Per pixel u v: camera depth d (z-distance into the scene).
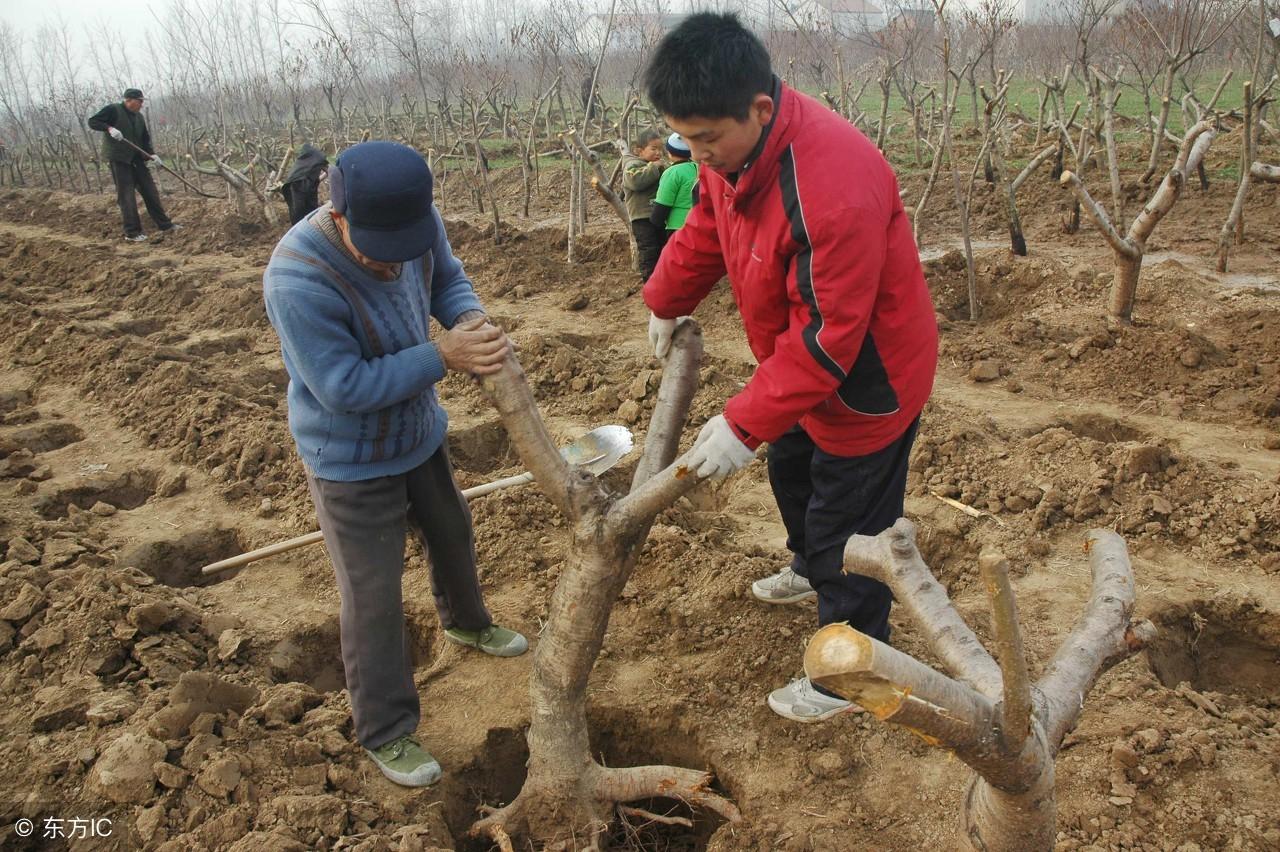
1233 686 3.61
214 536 4.62
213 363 7.07
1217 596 3.66
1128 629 1.97
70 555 4.19
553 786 2.75
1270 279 7.18
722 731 3.13
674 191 6.84
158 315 8.57
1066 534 4.16
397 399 2.50
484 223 11.50
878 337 2.58
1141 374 5.67
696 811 3.12
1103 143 11.17
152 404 5.98
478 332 2.46
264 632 3.73
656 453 2.67
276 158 19.36
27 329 7.65
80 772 2.84
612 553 2.49
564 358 6.24
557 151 15.18
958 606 3.73
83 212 13.91
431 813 2.79
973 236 9.33
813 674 1.52
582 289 8.35
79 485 5.11
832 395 2.67
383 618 2.80
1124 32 12.42
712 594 3.70
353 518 2.74
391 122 19.77
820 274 2.33
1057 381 5.81
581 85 16.75
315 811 2.65
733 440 2.39
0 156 19.12
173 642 3.54
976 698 1.64
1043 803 1.83
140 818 2.66
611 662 3.48
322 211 2.50
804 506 3.25
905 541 1.91
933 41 16.97
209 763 2.76
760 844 2.73
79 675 3.29
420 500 3.05
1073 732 2.93
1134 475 4.33
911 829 2.72
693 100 2.22
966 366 6.15
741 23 2.32
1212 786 2.71
